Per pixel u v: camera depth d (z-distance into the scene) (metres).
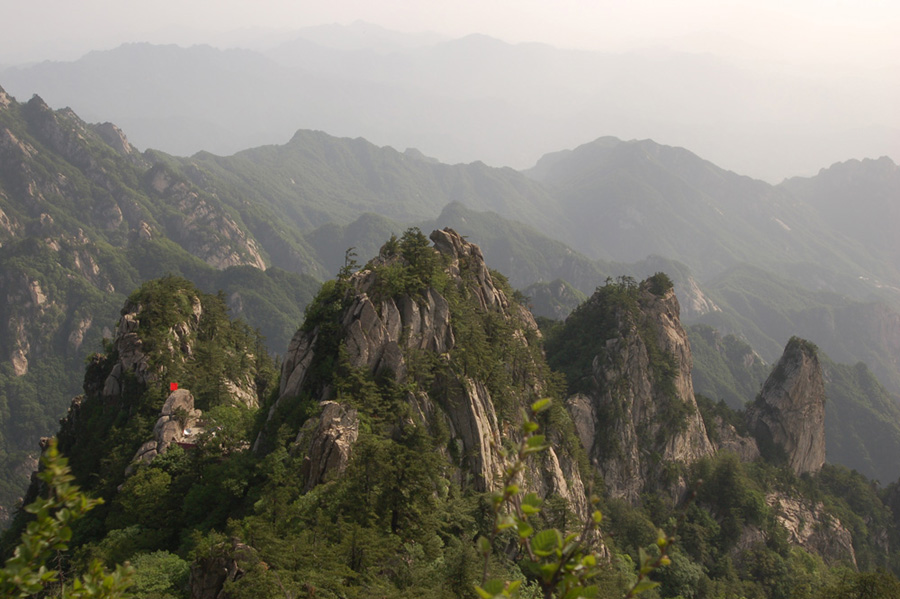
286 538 60.19
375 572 58.06
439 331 101.44
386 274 98.81
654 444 156.00
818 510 171.25
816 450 197.62
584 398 153.12
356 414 79.69
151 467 91.88
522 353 122.06
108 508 92.56
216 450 88.56
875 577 84.56
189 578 57.84
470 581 59.53
